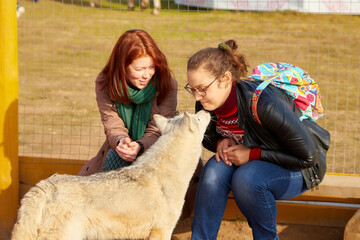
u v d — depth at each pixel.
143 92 3.79
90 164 4.16
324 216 4.39
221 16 14.55
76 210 3.14
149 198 3.30
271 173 3.41
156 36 11.71
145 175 3.35
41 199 3.12
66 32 13.11
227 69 3.30
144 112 3.94
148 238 3.44
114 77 3.72
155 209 3.33
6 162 4.40
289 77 3.42
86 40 12.49
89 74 9.92
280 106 3.23
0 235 4.39
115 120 3.97
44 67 10.38
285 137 3.24
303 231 4.33
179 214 3.53
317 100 3.54
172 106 4.07
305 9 15.14
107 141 4.05
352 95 8.57
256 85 3.41
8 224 4.47
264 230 3.49
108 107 3.98
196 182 4.20
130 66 3.61
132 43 3.59
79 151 5.66
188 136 3.37
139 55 3.57
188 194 4.20
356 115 7.54
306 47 12.27
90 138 6.12
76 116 7.46
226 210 4.49
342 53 11.90
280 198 3.57
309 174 3.51
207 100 3.39
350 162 5.80
